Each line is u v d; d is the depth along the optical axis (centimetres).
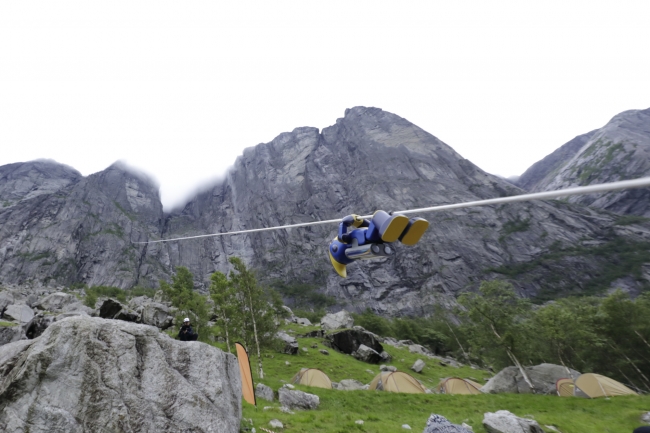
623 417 2202
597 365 5075
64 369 662
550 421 2095
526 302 4253
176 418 743
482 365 7400
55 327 704
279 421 1305
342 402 2362
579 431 1941
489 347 4403
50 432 614
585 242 19862
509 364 4603
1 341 2731
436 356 7650
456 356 8288
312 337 6756
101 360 705
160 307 5197
